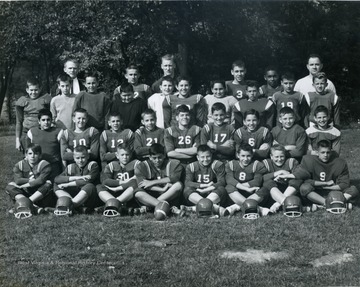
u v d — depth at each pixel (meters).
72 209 6.82
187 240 5.75
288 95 7.84
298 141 7.44
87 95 7.76
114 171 7.21
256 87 7.76
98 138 7.51
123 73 16.91
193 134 7.46
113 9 15.52
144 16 16.06
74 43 16.39
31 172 7.17
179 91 7.85
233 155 7.47
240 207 6.91
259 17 17.22
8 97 25.00
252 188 7.02
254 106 7.78
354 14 19.84
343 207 6.78
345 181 7.16
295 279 4.75
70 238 5.83
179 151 7.38
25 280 4.77
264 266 5.04
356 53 19.89
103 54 15.95
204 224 6.33
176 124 7.69
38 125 8.26
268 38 17.67
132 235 5.92
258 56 18.27
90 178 7.15
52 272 4.93
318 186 7.11
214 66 17.94
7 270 4.99
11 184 7.13
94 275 4.86
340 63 19.97
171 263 5.11
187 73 17.06
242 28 17.20
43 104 8.31
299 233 5.93
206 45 17.64
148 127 7.48
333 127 7.64
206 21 16.39
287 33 18.94
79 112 7.43
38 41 18.42
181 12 16.11
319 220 6.45
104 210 6.79
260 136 7.46
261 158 7.41
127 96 7.77
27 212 6.69
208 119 7.81
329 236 5.82
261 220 6.49
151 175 7.11
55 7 16.45
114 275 4.86
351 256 5.29
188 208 6.99
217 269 4.96
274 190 7.05
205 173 7.10
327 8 19.78
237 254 5.38
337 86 20.17
